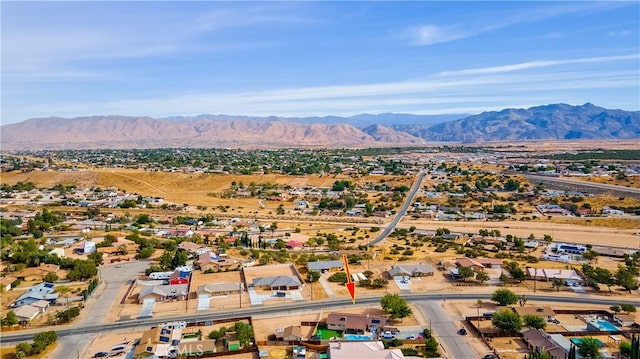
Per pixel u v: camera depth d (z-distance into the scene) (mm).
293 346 104688
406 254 183375
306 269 163125
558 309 125500
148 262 177250
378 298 135375
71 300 136000
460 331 112500
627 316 116188
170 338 109688
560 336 106875
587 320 117750
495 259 168500
